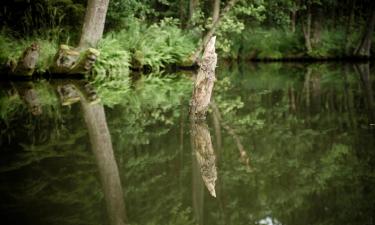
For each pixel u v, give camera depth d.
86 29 13.84
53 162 3.86
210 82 6.67
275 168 3.80
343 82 12.55
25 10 15.20
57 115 6.67
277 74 16.78
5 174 3.46
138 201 2.88
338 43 27.48
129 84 12.32
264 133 5.52
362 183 3.30
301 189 3.20
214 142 4.92
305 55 26.83
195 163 3.95
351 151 4.38
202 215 2.67
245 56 27.22
